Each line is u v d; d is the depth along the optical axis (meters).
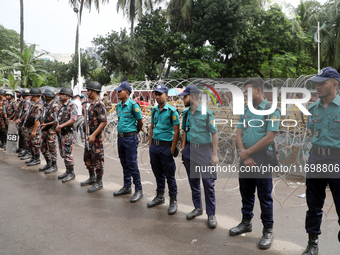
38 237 3.08
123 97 4.27
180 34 20.12
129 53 21.23
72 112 5.17
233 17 17.22
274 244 2.95
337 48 21.55
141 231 3.24
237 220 3.57
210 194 3.35
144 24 23.61
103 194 4.54
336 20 21.64
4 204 4.05
